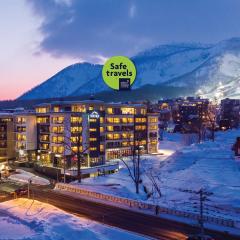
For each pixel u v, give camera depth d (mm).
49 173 108812
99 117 117062
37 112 131875
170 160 105938
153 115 149375
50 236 38312
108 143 131500
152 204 63062
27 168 117938
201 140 169750
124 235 44438
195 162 96125
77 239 40500
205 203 63969
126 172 105250
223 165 88125
